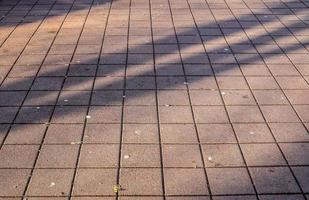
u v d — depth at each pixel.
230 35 3.89
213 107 2.84
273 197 2.13
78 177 2.24
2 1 4.66
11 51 3.55
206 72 3.26
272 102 2.90
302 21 4.23
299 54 3.57
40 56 3.47
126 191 2.16
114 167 2.31
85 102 2.87
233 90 3.04
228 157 2.40
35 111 2.77
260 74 3.25
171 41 3.75
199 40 3.78
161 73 3.24
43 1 4.69
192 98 2.93
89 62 3.39
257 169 2.31
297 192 2.17
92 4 4.60
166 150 2.44
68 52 3.54
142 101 2.89
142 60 3.43
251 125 2.66
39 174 2.26
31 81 3.12
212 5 4.59
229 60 3.45
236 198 2.13
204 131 2.60
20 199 2.11
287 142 2.52
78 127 2.62
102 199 2.11
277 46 3.70
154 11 4.41
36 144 2.47
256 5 4.61
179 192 2.16
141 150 2.44
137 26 4.05
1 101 2.87
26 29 3.97
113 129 2.61
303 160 2.38
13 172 2.27
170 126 2.64
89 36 3.83
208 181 2.23
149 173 2.27
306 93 3.01
